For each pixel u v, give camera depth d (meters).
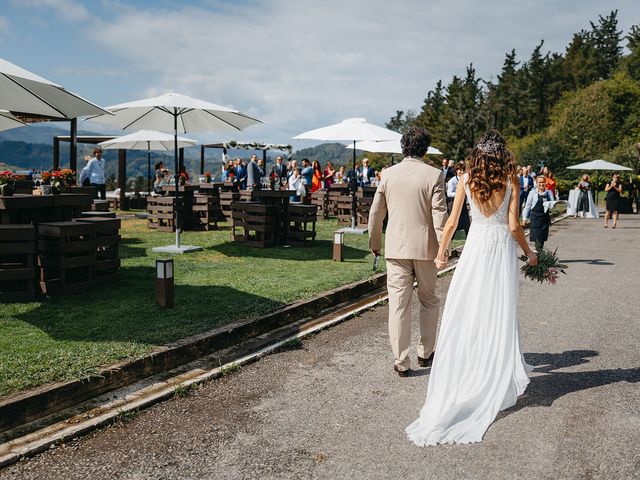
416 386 4.81
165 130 12.05
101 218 8.42
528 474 3.34
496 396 4.14
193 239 12.95
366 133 14.00
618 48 112.81
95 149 18.09
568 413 4.20
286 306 6.88
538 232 11.23
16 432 3.85
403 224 4.97
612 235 18.00
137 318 6.20
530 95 105.00
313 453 3.64
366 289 8.54
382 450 3.67
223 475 3.37
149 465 3.49
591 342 6.05
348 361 5.46
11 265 6.97
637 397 4.50
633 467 3.41
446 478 3.31
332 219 18.78
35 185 11.91
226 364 5.30
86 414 4.15
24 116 10.77
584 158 53.69
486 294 4.30
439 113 100.38
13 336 5.48
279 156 22.11
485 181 4.36
